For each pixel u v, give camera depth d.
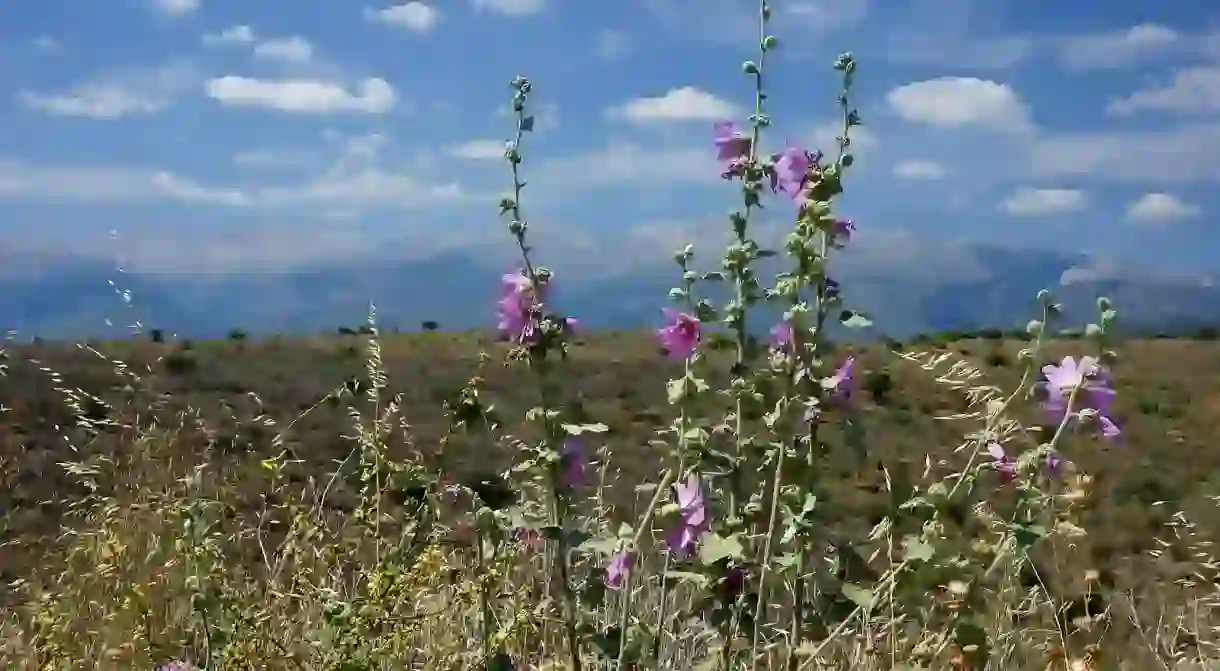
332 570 3.24
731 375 2.86
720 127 2.94
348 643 2.71
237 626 2.98
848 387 2.83
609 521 3.48
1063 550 3.85
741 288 2.87
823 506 2.72
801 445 2.87
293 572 3.35
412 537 2.96
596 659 3.02
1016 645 3.36
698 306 2.87
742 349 2.86
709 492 2.85
